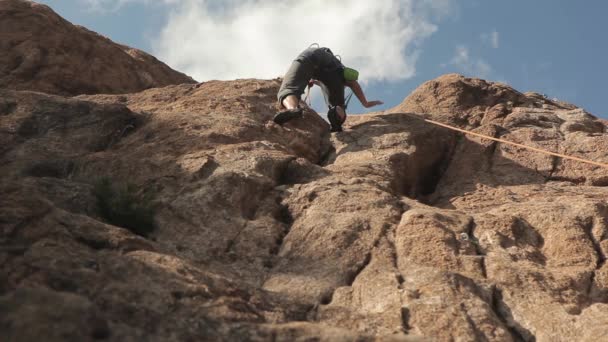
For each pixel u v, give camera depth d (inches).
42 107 337.1
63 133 322.7
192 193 269.0
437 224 256.2
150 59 558.6
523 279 229.6
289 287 222.4
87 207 252.4
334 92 395.5
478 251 251.4
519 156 378.0
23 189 223.6
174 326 167.8
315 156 364.8
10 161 294.8
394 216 266.5
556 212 277.7
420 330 196.4
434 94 446.6
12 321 142.3
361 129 386.6
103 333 151.3
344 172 322.3
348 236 249.9
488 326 199.9
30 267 179.0
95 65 486.0
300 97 380.8
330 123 379.9
